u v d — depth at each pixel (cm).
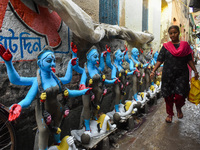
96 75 231
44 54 159
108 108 362
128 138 266
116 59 302
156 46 615
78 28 230
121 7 407
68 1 214
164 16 708
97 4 322
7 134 183
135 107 337
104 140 228
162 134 273
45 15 215
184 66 271
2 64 173
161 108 402
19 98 192
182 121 318
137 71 354
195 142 246
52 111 176
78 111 283
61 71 246
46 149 173
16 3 180
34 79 161
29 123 202
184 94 272
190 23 1352
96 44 316
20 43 188
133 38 417
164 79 284
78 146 218
